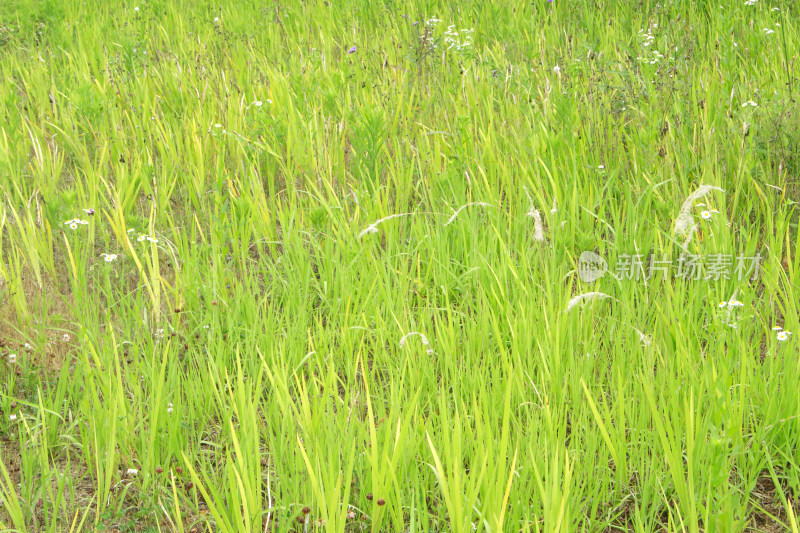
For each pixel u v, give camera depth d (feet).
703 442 9.71
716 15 24.76
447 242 15.48
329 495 8.77
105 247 16.69
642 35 23.67
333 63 26.43
